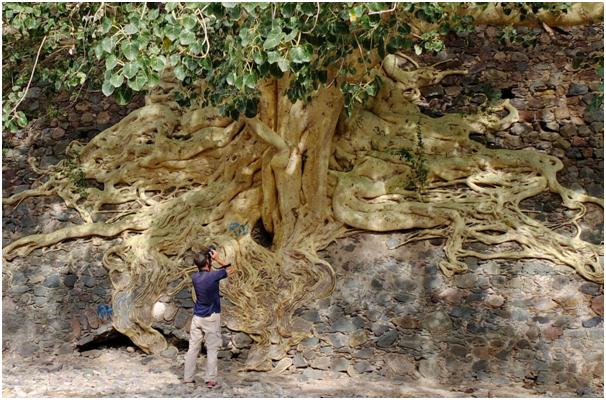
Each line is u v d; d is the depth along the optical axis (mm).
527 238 11484
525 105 13453
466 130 13047
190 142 12922
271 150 12086
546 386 10367
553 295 11047
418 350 10961
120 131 13570
